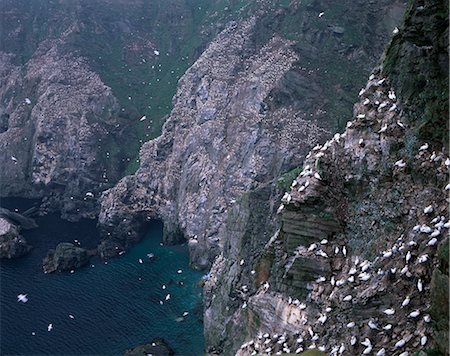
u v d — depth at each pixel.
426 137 50.06
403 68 53.69
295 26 143.00
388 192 50.97
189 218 137.62
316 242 54.91
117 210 149.62
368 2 141.00
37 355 97.19
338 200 54.84
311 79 129.00
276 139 123.06
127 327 104.19
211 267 120.94
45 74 199.50
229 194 128.12
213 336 87.31
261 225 87.81
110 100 189.50
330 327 48.91
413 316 42.53
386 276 46.53
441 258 40.81
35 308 111.75
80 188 170.50
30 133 187.38
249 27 152.12
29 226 155.25
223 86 144.12
